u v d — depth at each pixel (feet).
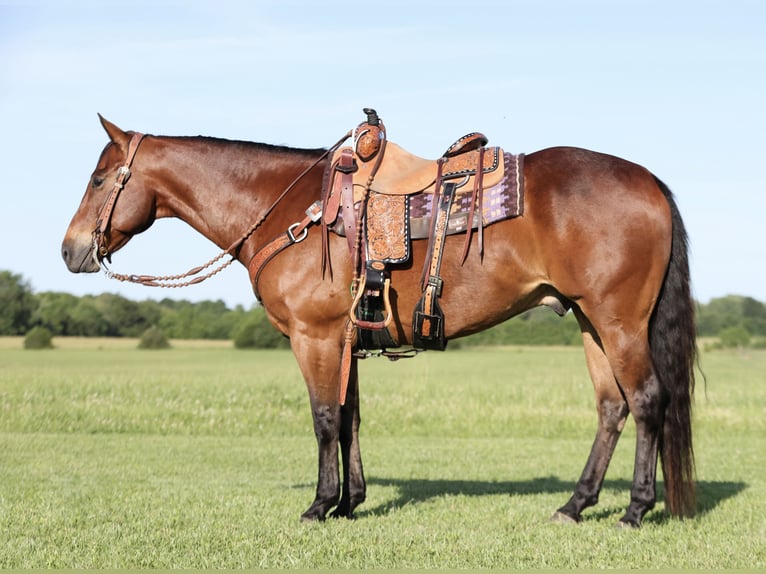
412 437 46.39
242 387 66.74
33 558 15.23
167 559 15.20
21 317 282.36
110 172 19.16
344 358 17.31
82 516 19.10
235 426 49.24
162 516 19.08
